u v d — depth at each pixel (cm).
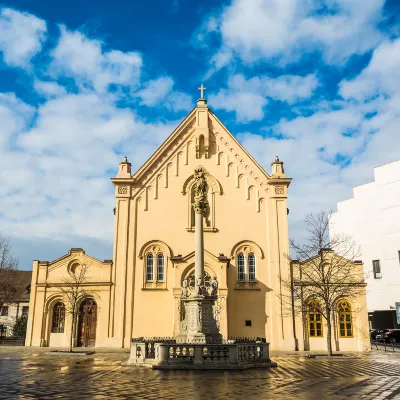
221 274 3984
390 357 3262
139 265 4175
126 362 2516
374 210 7238
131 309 4062
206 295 2670
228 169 4425
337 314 4075
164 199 4341
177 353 2316
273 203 4353
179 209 4325
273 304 4109
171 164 4428
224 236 4266
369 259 7212
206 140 4459
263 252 4238
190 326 2633
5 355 3186
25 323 5841
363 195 7444
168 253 4203
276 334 4034
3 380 1814
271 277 4172
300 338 4022
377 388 1606
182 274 4006
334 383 1752
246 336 4022
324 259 3891
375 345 5000
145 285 4125
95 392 1497
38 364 2534
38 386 1638
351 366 2520
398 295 6719
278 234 4275
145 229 4266
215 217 4306
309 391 1532
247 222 4309
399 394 1459
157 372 2117
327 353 3534
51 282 4172
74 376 1956
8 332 6538
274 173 4438
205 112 4538
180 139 4488
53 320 4141
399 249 6806
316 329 4084
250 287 4131
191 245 4247
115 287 4109
